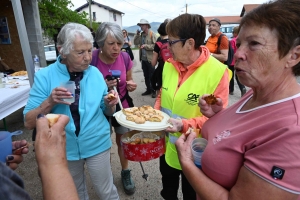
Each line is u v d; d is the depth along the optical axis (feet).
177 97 5.00
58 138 2.60
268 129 2.31
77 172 5.56
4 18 17.78
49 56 35.86
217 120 3.56
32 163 9.54
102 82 5.55
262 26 2.35
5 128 12.09
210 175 2.90
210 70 4.71
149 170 9.09
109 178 5.91
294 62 2.35
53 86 5.06
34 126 4.76
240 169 2.51
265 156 2.19
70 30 4.67
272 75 2.48
